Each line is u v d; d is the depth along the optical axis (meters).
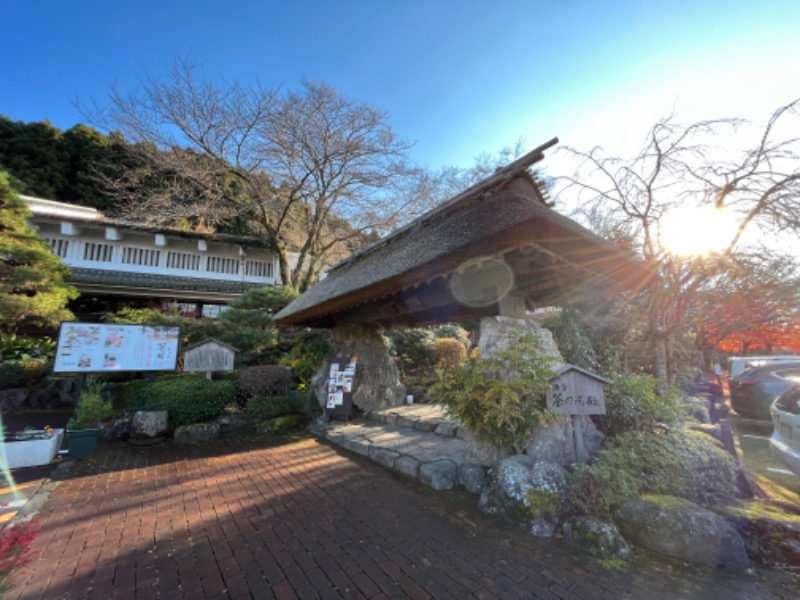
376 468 4.18
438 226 4.43
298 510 3.09
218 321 9.20
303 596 2.03
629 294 5.19
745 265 4.29
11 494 3.47
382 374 7.10
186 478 3.90
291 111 11.44
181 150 11.94
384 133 12.10
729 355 13.69
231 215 12.38
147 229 12.41
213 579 2.18
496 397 3.26
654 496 2.62
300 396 6.81
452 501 3.23
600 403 3.29
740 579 2.11
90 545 2.55
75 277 10.83
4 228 7.16
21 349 7.82
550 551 2.41
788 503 2.72
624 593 2.01
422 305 4.79
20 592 2.04
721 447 3.30
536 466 2.91
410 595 2.03
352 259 6.85
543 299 4.95
